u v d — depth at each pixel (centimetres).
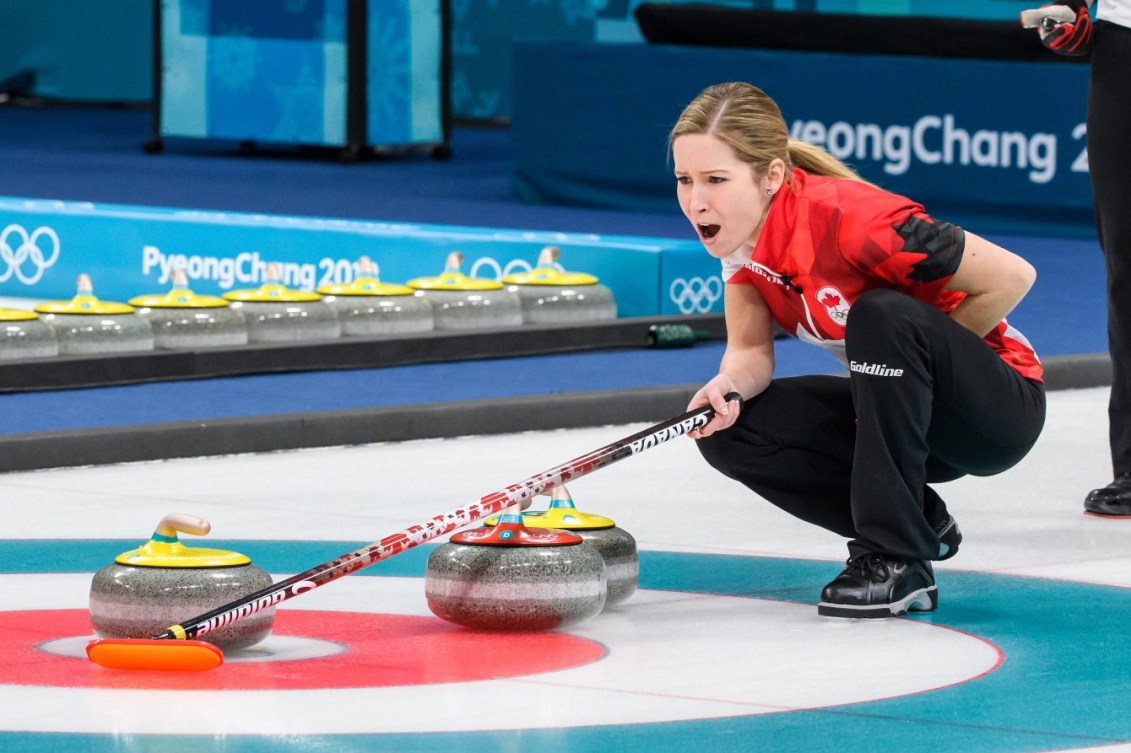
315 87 4969
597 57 4106
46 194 4069
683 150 1102
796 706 907
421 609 1143
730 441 1163
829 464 1163
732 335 1174
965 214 3794
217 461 1734
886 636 1075
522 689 934
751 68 3962
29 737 835
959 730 862
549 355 2400
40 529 1393
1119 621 1116
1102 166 1477
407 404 1925
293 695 916
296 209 3891
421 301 2373
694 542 1380
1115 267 1483
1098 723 876
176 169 4772
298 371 2230
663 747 828
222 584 990
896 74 3822
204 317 2212
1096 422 1989
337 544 1336
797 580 1247
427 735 844
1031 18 1463
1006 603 1169
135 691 920
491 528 1099
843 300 1120
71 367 2070
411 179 4656
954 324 1109
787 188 1110
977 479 1659
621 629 1090
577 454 1783
